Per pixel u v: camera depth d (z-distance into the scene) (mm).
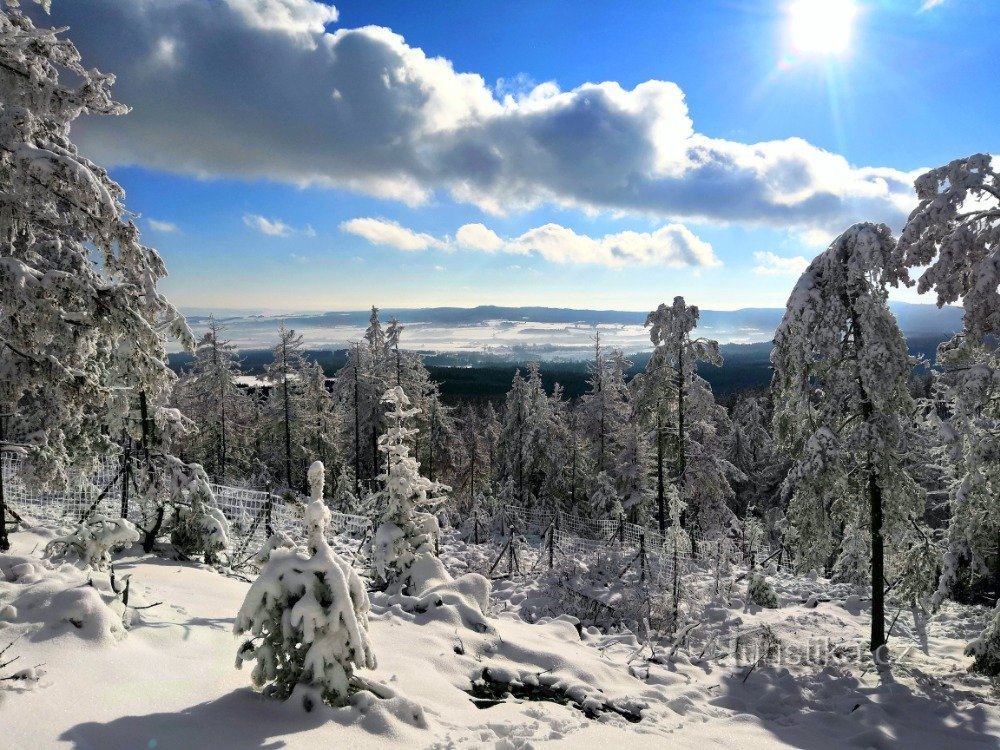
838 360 12016
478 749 6023
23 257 9945
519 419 41438
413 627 9469
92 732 4895
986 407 11086
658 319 24984
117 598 7352
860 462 12320
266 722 5559
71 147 9758
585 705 8039
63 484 11242
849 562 14945
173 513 12250
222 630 7770
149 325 9727
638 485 32375
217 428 38844
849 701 9570
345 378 40094
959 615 16312
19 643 5863
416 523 12094
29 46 8789
